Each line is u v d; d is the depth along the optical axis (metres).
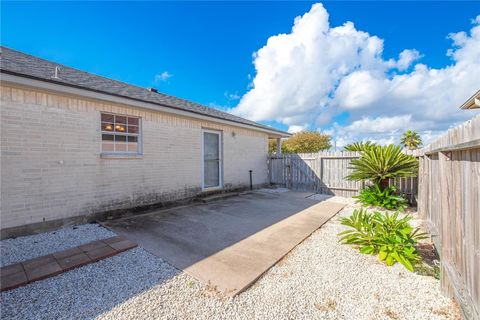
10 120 3.94
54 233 4.18
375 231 3.63
